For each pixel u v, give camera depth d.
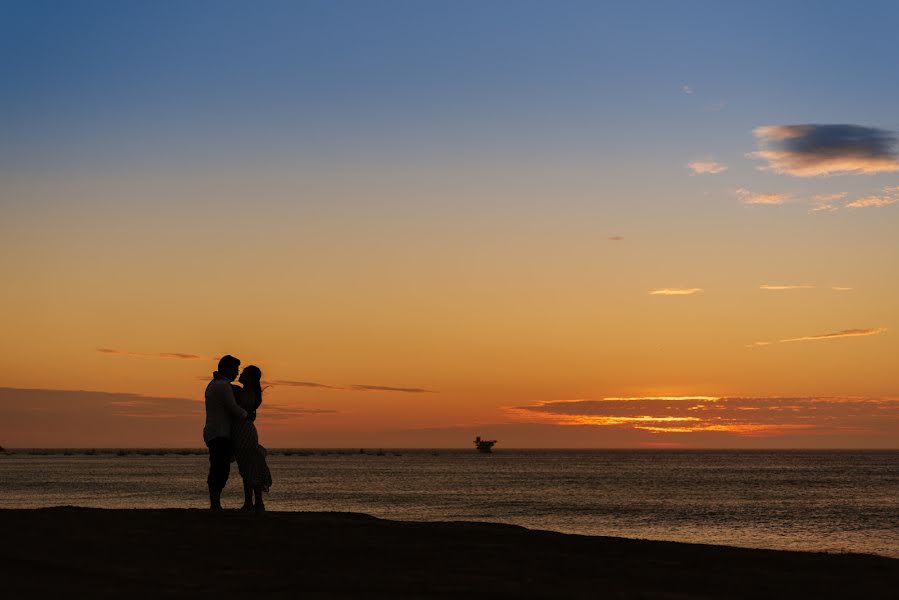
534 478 143.75
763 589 9.26
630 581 9.52
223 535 11.88
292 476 153.50
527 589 8.82
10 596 8.05
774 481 130.88
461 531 12.99
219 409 14.50
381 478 143.62
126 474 155.25
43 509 14.55
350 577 9.32
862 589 9.37
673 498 86.88
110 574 9.20
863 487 111.31
